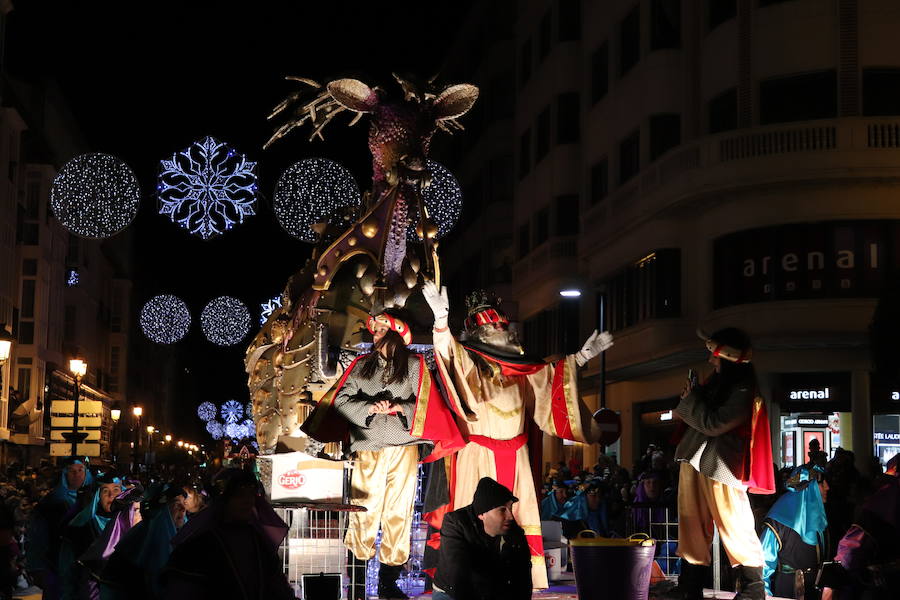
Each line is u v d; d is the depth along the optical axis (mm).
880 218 24203
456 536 6543
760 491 8742
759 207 25391
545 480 22188
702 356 27422
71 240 57906
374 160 10906
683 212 27969
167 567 6344
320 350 10188
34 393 44375
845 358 24297
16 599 15109
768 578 10984
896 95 24766
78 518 9891
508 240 45812
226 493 6457
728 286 26422
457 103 10961
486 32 47719
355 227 10531
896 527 4785
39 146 45875
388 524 9625
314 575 8508
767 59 25781
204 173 16875
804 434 24750
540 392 9109
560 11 38156
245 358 11695
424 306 10367
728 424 8305
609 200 32406
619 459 33906
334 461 10125
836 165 24047
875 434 24172
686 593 8727
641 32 30859
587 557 7926
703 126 27859
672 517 11727
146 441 87625
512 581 6516
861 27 24812
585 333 36125
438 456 8875
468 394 8727
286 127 11195
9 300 41156
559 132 37906
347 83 10750
